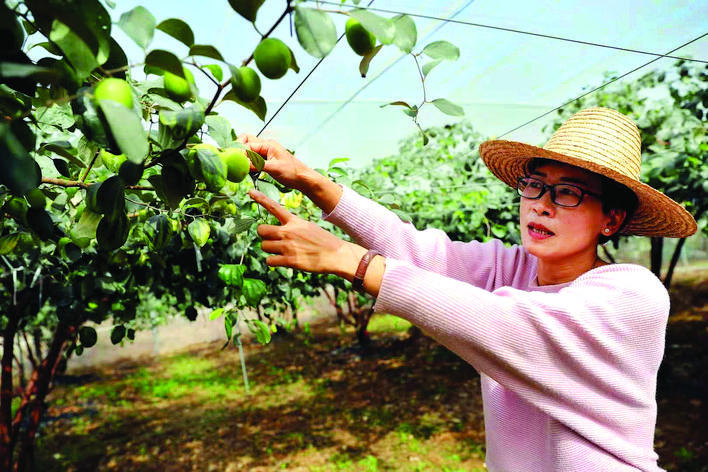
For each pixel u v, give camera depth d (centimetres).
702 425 469
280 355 1031
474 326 85
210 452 559
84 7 55
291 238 88
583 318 89
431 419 585
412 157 554
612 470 93
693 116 355
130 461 553
